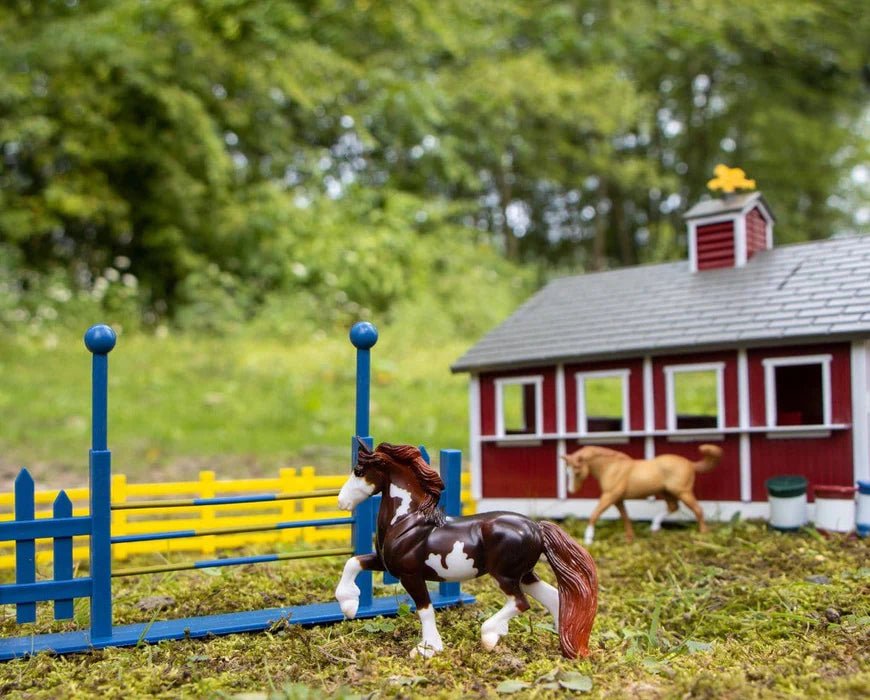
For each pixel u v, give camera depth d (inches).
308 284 709.9
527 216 1042.1
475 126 802.8
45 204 671.8
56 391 523.8
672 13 797.2
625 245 990.4
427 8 692.1
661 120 962.1
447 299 727.7
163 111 684.1
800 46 823.7
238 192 737.6
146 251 751.1
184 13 631.2
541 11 810.8
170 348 619.8
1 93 599.5
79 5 669.9
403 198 752.3
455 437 464.8
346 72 711.1
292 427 482.0
